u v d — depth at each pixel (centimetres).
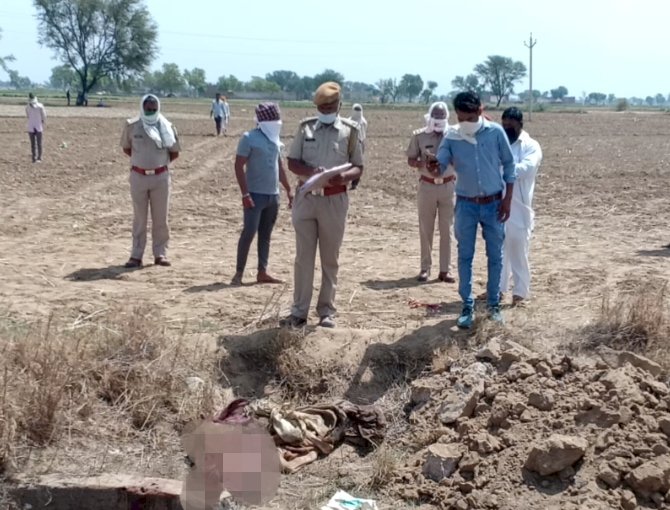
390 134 4062
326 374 710
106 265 1061
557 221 1444
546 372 641
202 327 786
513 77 12812
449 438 624
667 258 1115
